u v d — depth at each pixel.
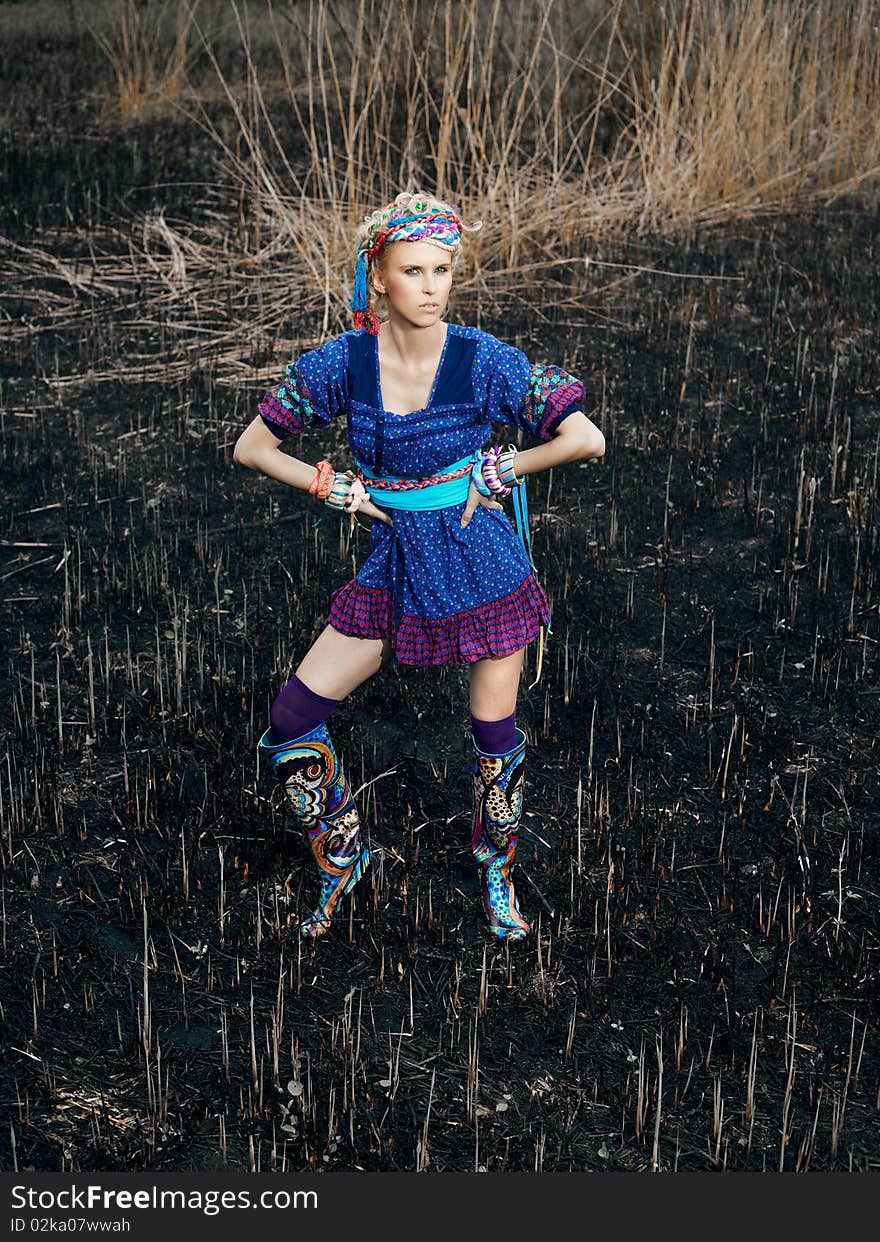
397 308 3.05
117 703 4.56
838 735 4.38
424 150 9.62
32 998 3.41
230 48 13.39
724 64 9.23
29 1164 3.01
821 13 9.78
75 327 7.74
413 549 3.22
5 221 9.19
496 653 3.28
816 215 9.27
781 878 3.74
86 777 4.20
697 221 9.16
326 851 3.56
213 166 10.29
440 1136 3.10
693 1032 3.34
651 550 5.48
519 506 3.39
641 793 4.12
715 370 7.07
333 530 5.70
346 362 3.15
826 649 4.80
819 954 3.54
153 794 4.10
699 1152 3.06
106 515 5.81
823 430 6.41
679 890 3.76
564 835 3.96
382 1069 3.26
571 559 5.38
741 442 6.34
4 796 4.08
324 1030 3.36
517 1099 3.18
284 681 4.63
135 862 3.84
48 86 12.73
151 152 10.71
